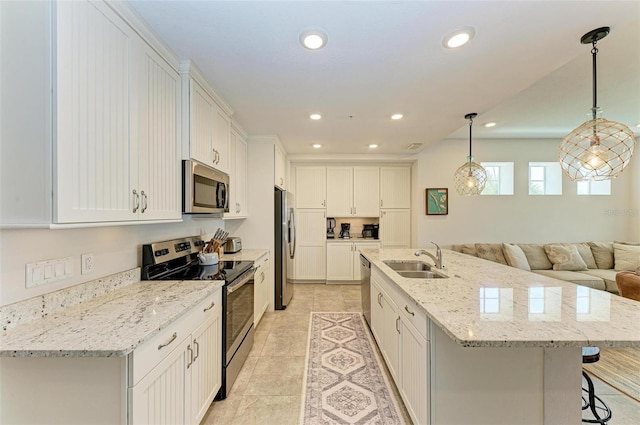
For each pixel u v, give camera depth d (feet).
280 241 12.59
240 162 11.15
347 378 7.27
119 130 4.40
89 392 3.42
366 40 5.44
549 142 16.03
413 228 16.83
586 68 7.77
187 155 6.36
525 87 7.57
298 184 17.38
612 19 4.88
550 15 4.76
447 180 16.26
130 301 4.82
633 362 8.14
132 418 3.40
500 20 4.88
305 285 16.99
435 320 4.19
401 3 4.45
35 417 3.44
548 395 4.49
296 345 9.14
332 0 4.37
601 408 6.11
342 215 17.31
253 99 8.30
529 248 14.71
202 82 6.91
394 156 16.34
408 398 5.61
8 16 3.38
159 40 5.37
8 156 3.38
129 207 4.63
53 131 3.34
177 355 4.44
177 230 7.94
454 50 5.82
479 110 9.31
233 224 12.54
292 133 12.10
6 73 3.38
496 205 16.16
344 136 12.56
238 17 4.76
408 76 6.94
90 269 4.97
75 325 3.83
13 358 3.44
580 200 15.98
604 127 5.76
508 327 3.86
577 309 4.58
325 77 6.98
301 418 5.84
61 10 3.40
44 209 3.35
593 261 14.38
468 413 4.56
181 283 6.05
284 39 5.40
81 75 3.68
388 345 7.31
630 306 4.73
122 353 3.21
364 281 11.25
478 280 6.55
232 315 6.86
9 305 3.71
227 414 5.95
